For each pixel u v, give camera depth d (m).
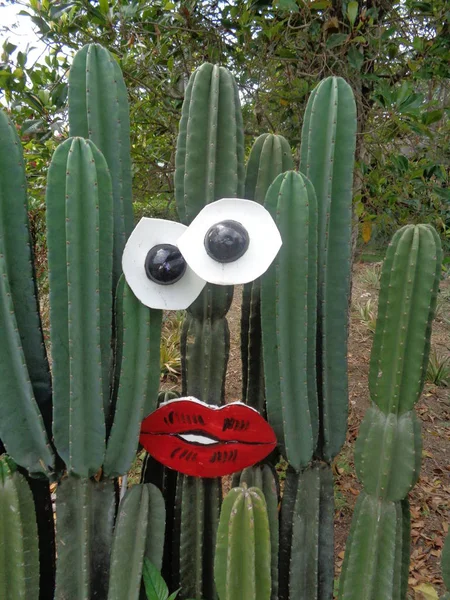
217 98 0.91
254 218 0.79
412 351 0.90
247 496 0.79
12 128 0.85
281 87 1.89
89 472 0.86
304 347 0.89
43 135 1.75
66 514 0.88
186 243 0.80
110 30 1.69
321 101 0.94
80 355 0.82
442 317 3.73
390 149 2.01
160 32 1.83
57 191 0.80
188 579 1.02
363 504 0.97
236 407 0.92
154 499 0.91
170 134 2.17
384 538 0.95
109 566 0.92
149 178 2.25
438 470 2.21
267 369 0.93
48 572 0.99
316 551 0.98
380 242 2.55
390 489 0.94
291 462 0.92
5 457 0.88
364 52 1.82
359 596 0.97
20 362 0.83
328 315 0.97
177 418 0.93
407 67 1.80
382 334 0.92
